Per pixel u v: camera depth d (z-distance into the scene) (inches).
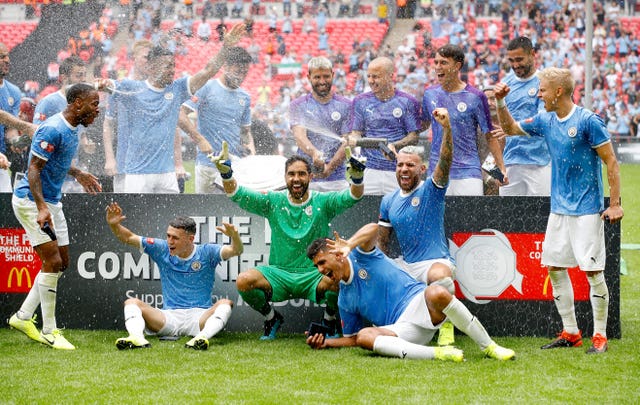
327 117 266.4
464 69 358.6
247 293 222.7
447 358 199.9
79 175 241.8
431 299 202.4
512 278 233.3
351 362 199.2
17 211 221.8
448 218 233.8
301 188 219.9
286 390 175.3
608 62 824.9
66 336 233.9
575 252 211.8
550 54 698.2
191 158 322.3
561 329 233.1
